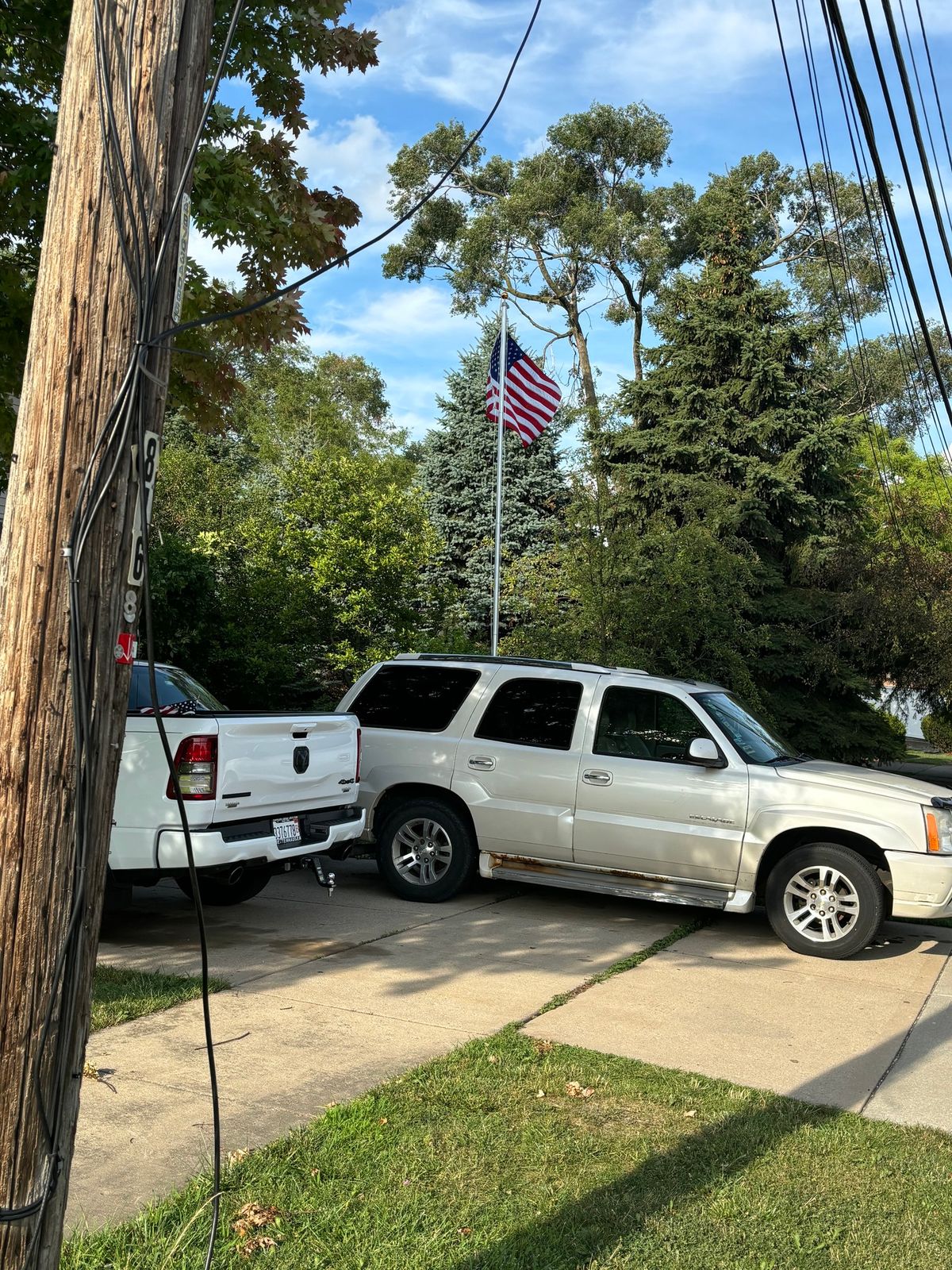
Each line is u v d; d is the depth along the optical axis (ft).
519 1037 18.47
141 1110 14.96
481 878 33.76
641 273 109.70
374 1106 15.21
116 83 7.56
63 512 7.38
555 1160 14.05
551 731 29.14
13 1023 7.23
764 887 27.40
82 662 7.38
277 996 20.34
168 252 7.80
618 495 66.44
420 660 31.58
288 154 25.72
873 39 20.99
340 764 25.96
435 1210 12.57
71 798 7.37
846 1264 11.88
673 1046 18.74
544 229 109.29
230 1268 11.19
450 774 29.58
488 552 87.25
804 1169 14.12
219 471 93.30
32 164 22.39
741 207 74.18
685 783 27.17
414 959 23.50
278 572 51.21
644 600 47.01
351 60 25.46
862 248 107.24
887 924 30.42
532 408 48.96
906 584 61.52
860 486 92.07
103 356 7.49
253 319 24.95
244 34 24.41
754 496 65.16
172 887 30.37
